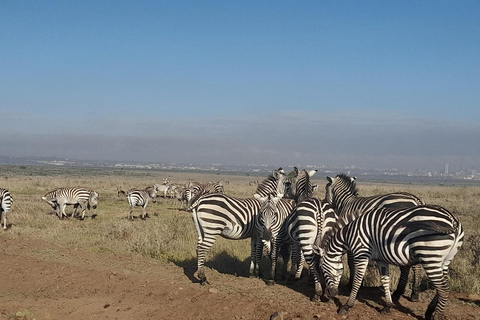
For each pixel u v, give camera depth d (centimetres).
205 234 920
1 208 1627
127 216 2141
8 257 1150
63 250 1243
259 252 977
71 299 852
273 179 1143
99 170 12119
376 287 895
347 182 1051
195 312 769
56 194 1991
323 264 802
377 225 721
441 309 673
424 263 662
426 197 3241
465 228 1631
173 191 3447
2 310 786
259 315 737
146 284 919
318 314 725
